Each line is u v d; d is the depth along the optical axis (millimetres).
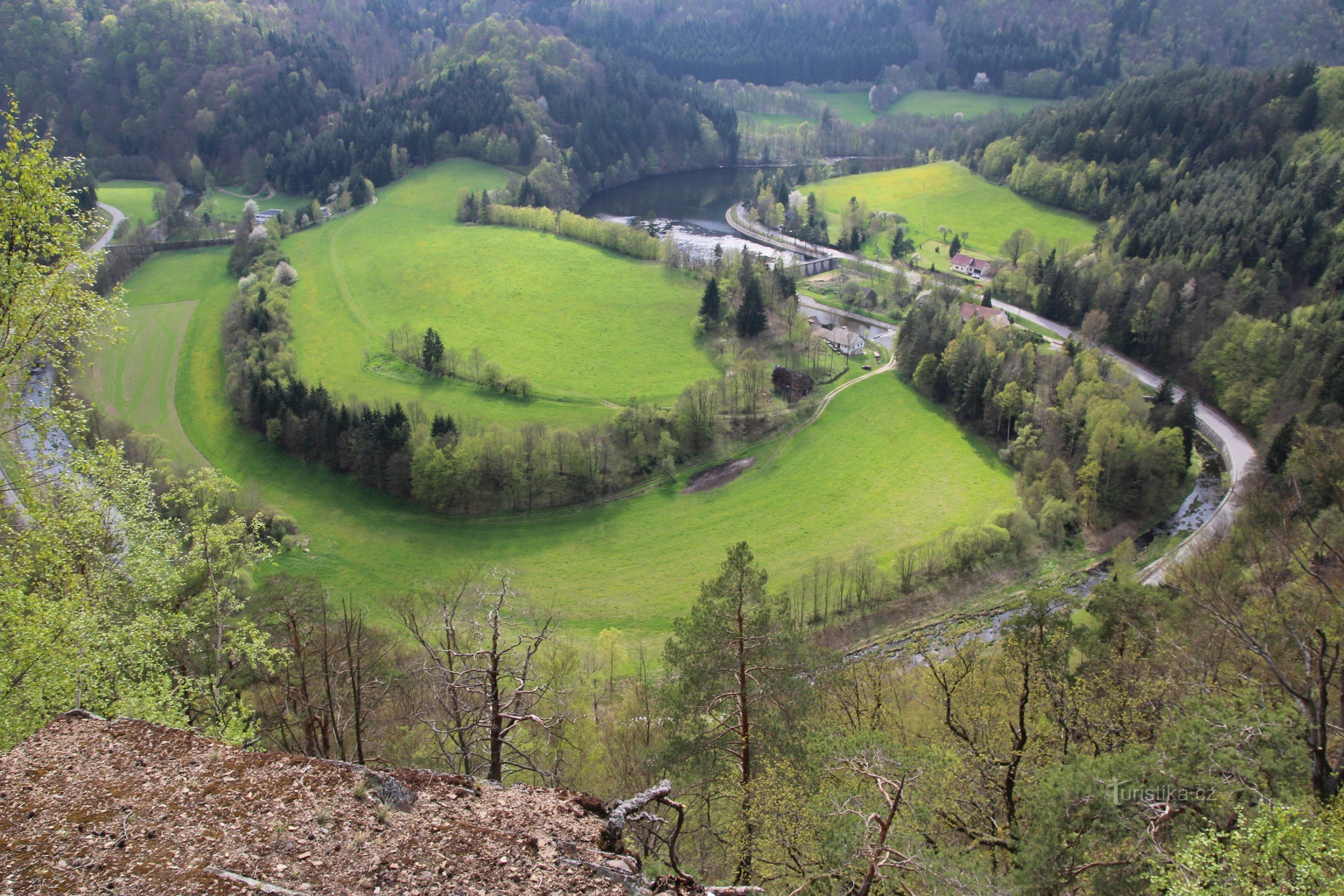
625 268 179500
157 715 23547
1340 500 57469
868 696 42906
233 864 11672
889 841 22359
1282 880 19281
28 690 21078
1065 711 32469
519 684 29422
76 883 11195
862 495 105438
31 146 23938
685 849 30000
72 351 26297
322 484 107375
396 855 12094
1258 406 110938
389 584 89125
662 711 32125
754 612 30141
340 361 140250
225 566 32031
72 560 25656
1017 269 169750
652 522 101375
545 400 128625
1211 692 31906
